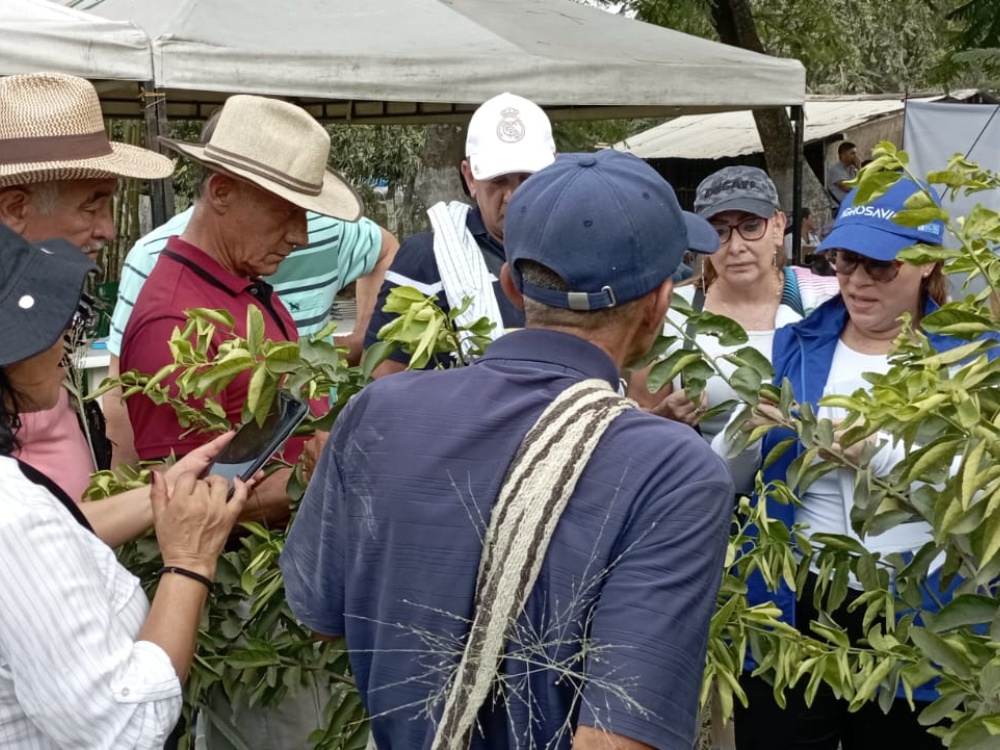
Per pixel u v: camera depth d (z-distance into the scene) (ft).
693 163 49.14
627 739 4.29
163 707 5.32
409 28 21.49
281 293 12.16
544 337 4.99
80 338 7.31
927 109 27.66
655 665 4.34
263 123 8.70
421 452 4.85
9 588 4.93
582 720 4.41
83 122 8.31
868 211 8.39
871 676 6.73
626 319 4.99
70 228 8.24
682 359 6.89
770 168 35.29
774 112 34.73
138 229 25.48
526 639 4.56
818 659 7.00
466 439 4.81
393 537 4.84
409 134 50.49
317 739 7.47
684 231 5.05
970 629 6.76
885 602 7.02
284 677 7.47
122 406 10.16
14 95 8.16
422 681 4.80
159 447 8.13
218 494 6.24
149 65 17.95
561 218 4.79
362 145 50.34
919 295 8.76
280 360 6.98
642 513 4.55
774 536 7.18
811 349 9.00
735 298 10.62
